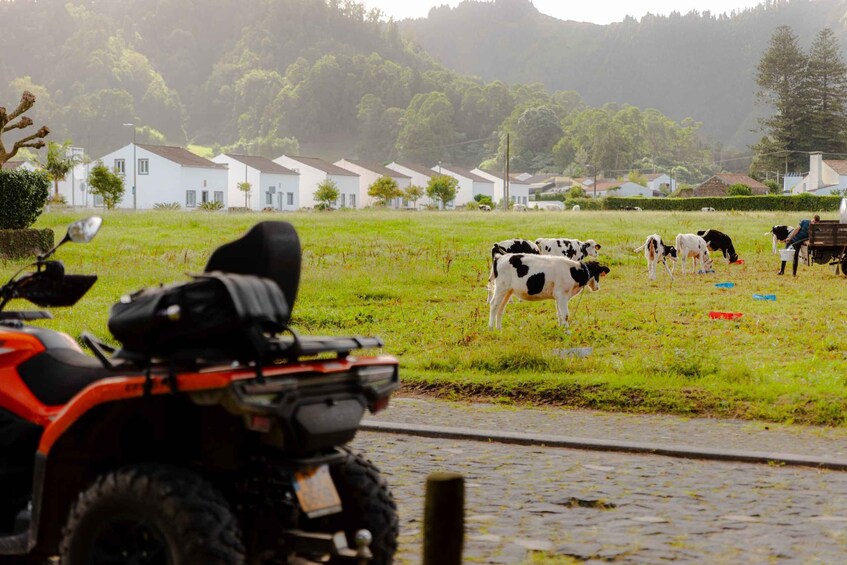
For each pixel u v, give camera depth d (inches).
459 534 158.6
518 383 482.3
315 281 943.0
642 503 293.4
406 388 493.4
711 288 992.2
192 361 177.2
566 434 395.2
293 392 175.2
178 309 176.2
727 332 677.3
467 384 486.9
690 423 421.4
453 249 1299.2
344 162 5364.2
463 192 5876.0
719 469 341.7
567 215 2053.4
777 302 863.7
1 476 200.8
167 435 189.3
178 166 3956.7
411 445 375.9
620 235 1528.1
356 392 188.7
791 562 239.5
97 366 200.4
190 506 170.4
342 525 197.8
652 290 973.8
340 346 188.4
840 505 294.0
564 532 262.7
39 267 217.5
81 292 223.3
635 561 238.8
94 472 191.6
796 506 292.0
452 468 336.8
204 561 167.8
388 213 2167.8
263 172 4451.3
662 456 362.0
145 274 980.6
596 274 754.8
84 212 1977.1
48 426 188.1
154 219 1743.4
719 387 466.0
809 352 593.3
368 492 196.9
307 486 181.0
